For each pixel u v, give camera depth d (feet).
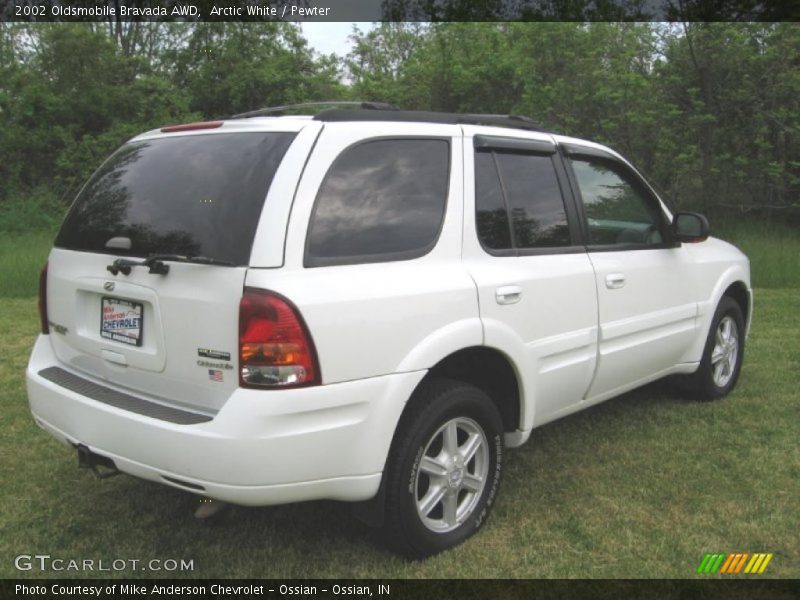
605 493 12.64
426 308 10.06
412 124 10.82
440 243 10.64
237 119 10.70
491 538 11.14
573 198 13.12
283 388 8.79
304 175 9.35
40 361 11.73
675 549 10.81
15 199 64.39
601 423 15.97
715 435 15.19
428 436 10.21
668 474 13.35
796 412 16.51
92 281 10.48
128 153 11.30
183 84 78.54
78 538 11.25
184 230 9.58
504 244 11.63
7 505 12.23
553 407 12.64
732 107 50.70
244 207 9.21
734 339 17.76
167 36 81.10
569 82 57.67
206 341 9.13
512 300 11.27
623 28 56.18
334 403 9.12
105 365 10.55
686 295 15.55
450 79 63.36
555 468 13.69
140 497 12.55
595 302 12.97
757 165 50.96
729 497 12.42
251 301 8.75
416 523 10.20
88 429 9.99
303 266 9.11
